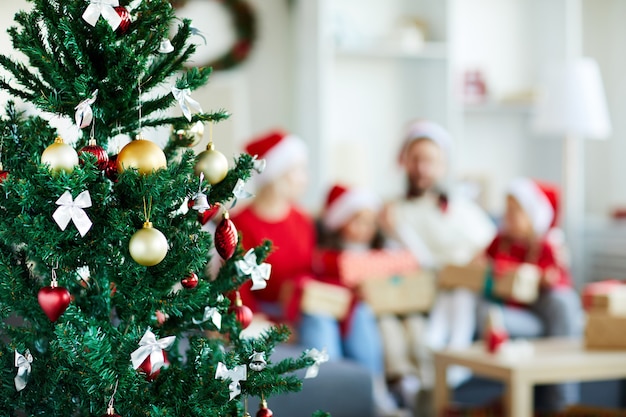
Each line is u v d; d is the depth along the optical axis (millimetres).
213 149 1186
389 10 4836
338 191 3846
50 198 1036
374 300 3631
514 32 5203
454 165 4719
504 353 2914
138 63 1062
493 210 4992
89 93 1059
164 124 1204
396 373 3627
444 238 4125
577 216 5000
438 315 3725
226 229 1189
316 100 4430
